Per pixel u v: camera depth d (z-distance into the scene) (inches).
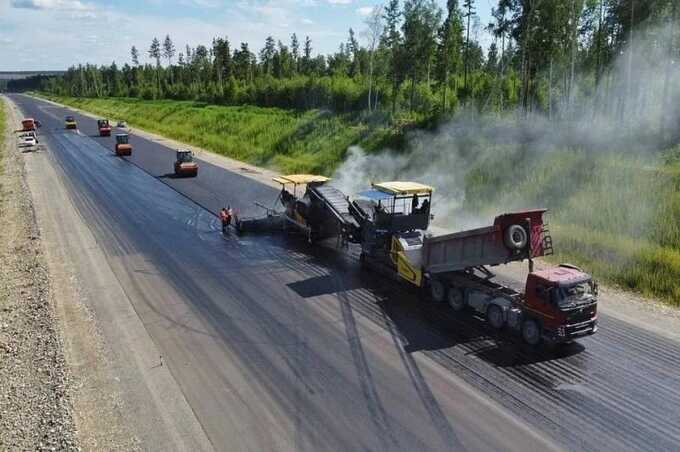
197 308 701.3
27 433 452.8
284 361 565.0
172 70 6712.6
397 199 804.6
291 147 2037.4
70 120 3166.8
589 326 586.6
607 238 896.3
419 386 518.6
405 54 2156.7
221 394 506.3
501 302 636.1
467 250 661.9
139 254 928.9
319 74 4244.6
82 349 597.0
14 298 755.4
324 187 1013.2
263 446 434.0
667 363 563.2
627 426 458.0
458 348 595.2
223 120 2869.1
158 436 447.8
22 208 1274.6
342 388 515.2
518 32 1800.0
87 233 1058.7
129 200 1342.3
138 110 4138.8
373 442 438.0
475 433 448.5
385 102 2554.1
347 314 684.1
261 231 1079.0
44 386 523.8
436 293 721.0
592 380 529.0
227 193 1419.8
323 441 439.8
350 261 895.7
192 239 1020.5
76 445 434.9
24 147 2314.2
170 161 1958.7
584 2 1847.9
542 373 542.6
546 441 438.0
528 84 1961.1
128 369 552.7
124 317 676.1
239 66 5315.0
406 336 623.2
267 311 692.1
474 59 3186.5
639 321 666.2
